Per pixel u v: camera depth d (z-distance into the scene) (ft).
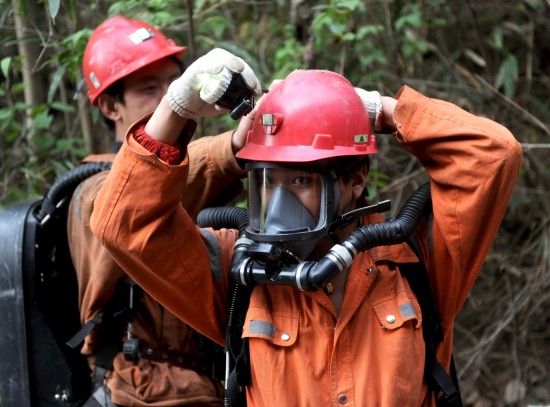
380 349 5.74
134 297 7.75
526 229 13.96
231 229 6.55
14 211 8.38
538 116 13.85
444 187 5.98
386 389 5.61
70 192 8.16
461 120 5.90
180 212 5.96
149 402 7.64
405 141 6.03
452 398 5.94
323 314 5.81
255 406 5.81
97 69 9.20
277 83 5.99
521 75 14.12
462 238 5.89
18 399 8.26
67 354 8.34
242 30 14.24
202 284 6.04
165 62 9.16
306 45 11.25
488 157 5.76
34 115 11.89
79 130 14.14
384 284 5.91
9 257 8.14
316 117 5.72
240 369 5.88
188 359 7.84
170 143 5.72
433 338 6.04
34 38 11.07
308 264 5.53
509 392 13.43
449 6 14.01
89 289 7.80
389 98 6.26
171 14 11.53
